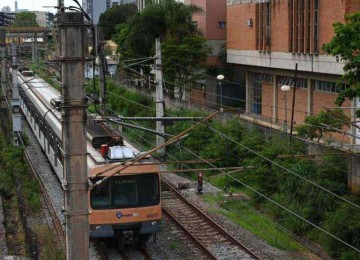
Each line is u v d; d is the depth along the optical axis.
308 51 32.97
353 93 17.41
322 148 23.45
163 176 28.22
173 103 40.03
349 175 21.58
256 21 38.75
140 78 48.47
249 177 24.92
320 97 34.09
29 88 38.41
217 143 29.34
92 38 11.91
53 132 24.58
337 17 29.80
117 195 17.09
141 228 17.30
